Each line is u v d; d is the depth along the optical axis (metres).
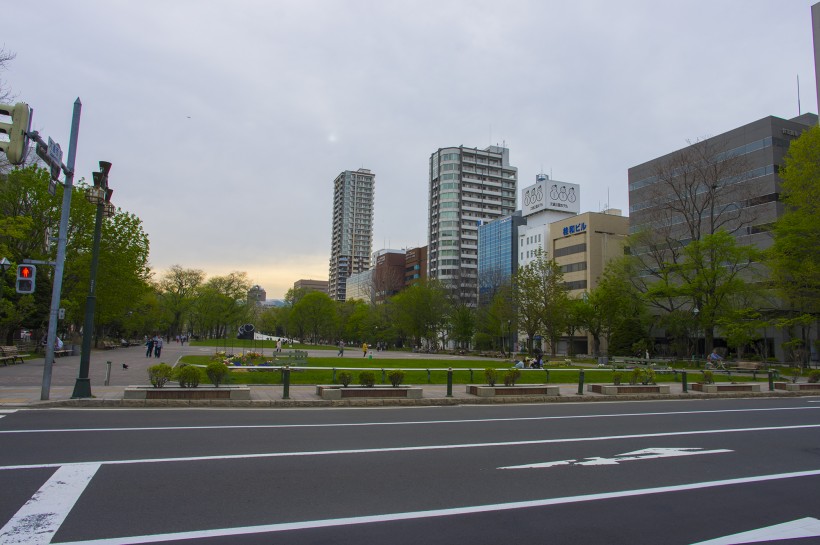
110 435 9.71
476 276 105.50
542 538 5.10
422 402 16.53
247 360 29.11
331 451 8.85
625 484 7.21
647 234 49.78
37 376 20.80
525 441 10.20
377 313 96.81
